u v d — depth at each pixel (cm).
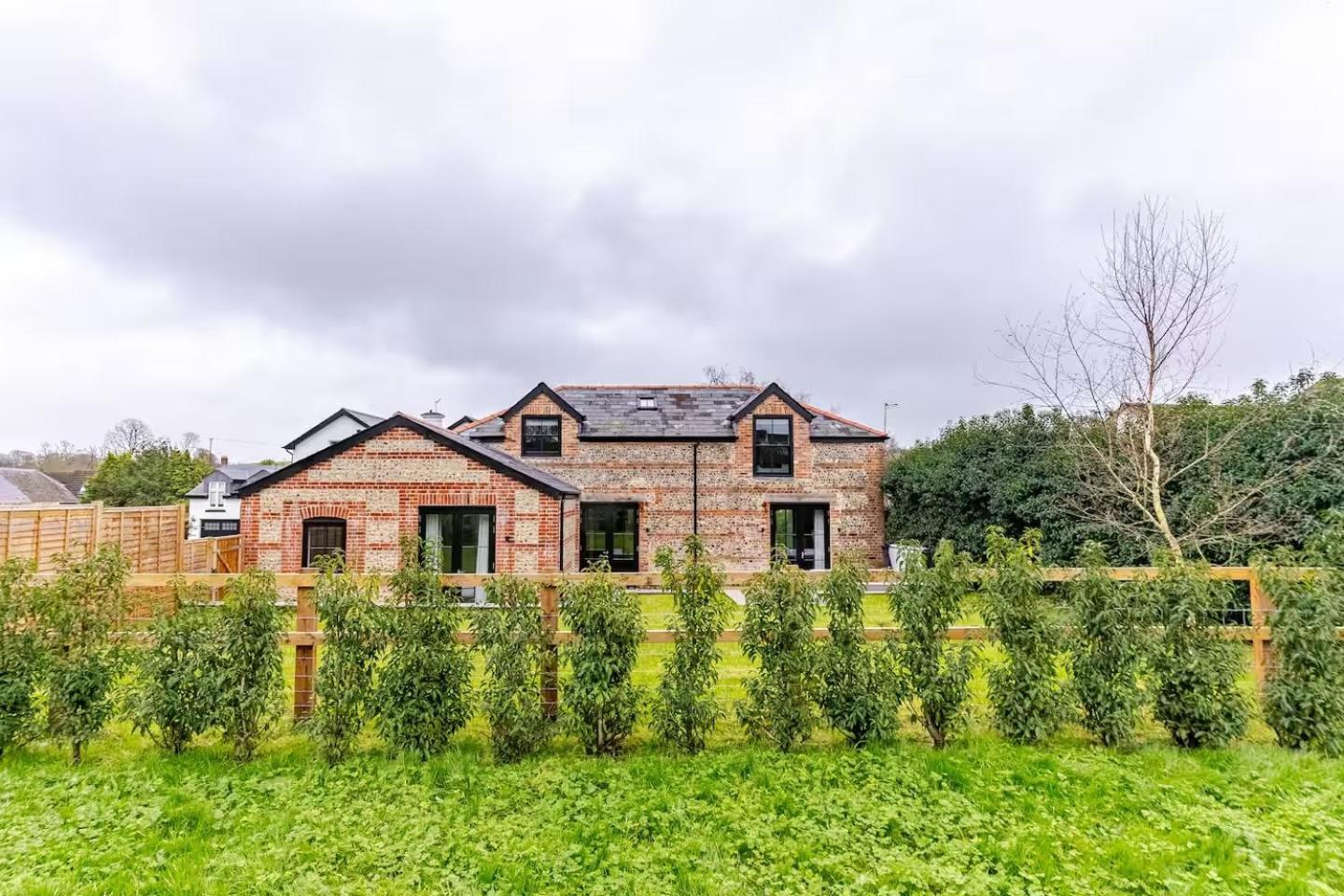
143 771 475
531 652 526
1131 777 454
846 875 338
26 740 515
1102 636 535
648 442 1920
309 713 571
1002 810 410
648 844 375
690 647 530
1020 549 552
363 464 1409
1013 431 1634
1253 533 942
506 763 498
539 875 342
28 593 523
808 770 474
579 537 1880
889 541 1945
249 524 1391
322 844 373
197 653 508
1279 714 527
